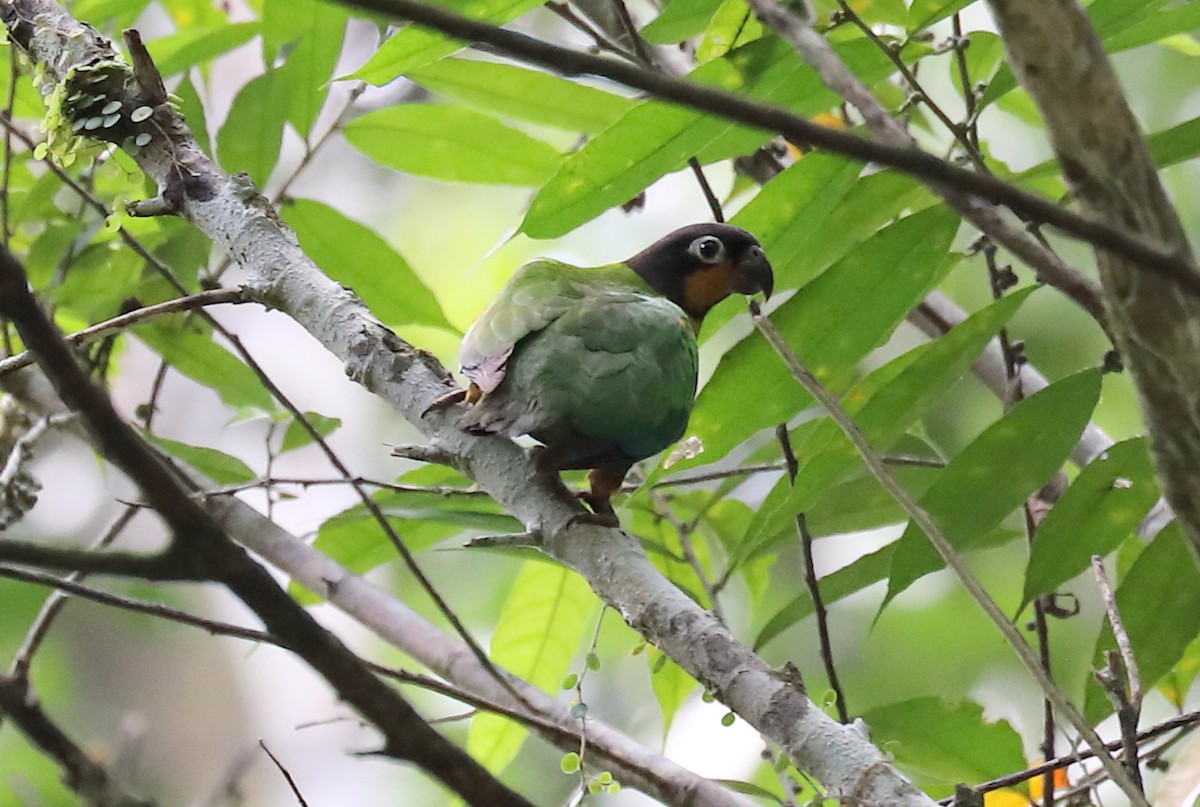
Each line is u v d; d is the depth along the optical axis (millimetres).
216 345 9461
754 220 7438
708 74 6523
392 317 9906
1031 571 7254
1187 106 13953
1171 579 7223
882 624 14672
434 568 15336
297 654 3512
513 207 17406
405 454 6973
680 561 8859
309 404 17312
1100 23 6398
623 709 13852
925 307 9828
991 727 8289
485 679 7770
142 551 3395
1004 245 4094
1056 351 12930
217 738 15680
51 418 8578
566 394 7004
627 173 6746
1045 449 6844
